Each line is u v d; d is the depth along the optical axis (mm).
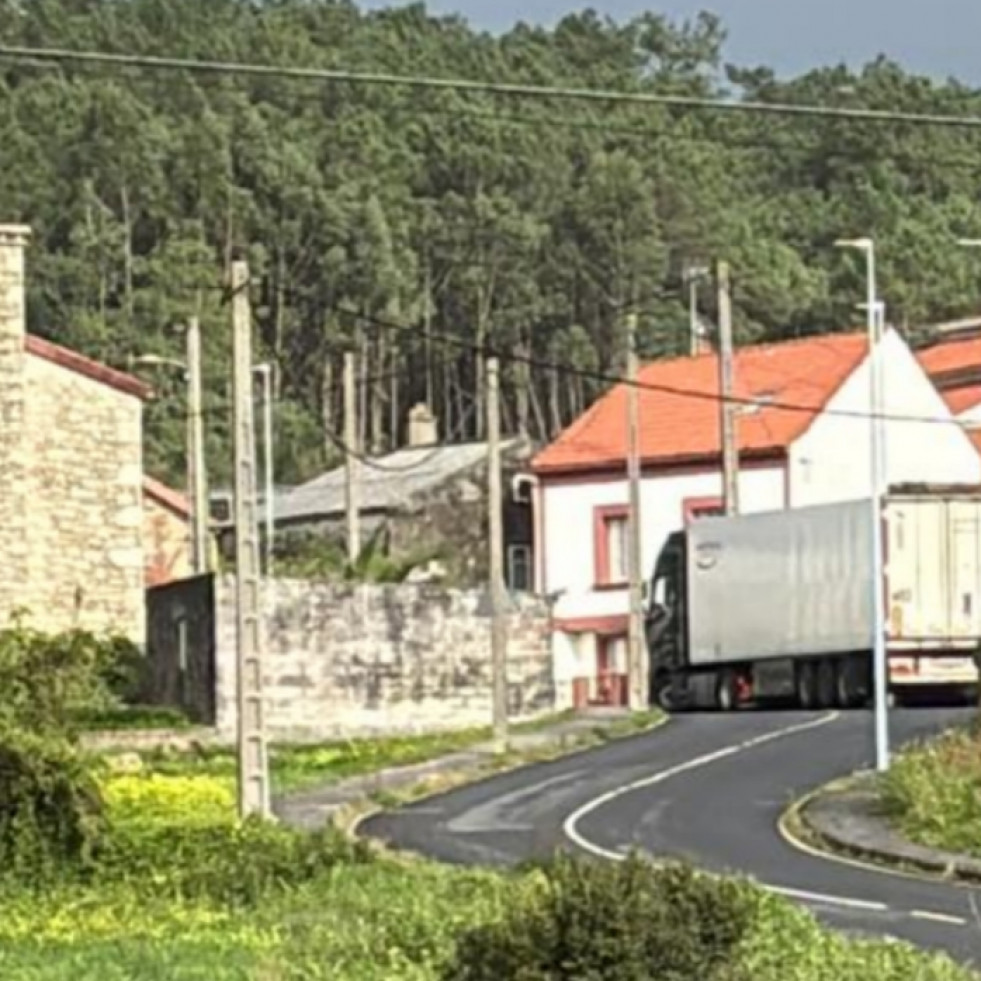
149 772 88875
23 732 63656
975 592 118000
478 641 114312
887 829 74312
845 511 119875
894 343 158750
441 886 56219
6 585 106188
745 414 156500
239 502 74688
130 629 112375
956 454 158875
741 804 82000
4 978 44719
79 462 111812
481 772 95438
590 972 35312
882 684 88688
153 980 44125
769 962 40250
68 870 61719
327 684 111125
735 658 126375
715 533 127938
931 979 41906
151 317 199500
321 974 43781
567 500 159125
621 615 156375
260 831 67312
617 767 94812
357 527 156250
